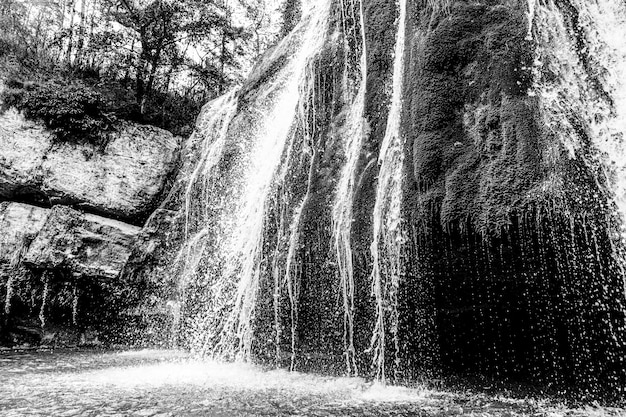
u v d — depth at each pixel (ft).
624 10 16.46
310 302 19.24
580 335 13.67
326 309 18.58
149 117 44.73
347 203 18.25
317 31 24.91
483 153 14.28
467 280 14.29
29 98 32.89
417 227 14.88
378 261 16.40
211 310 25.57
